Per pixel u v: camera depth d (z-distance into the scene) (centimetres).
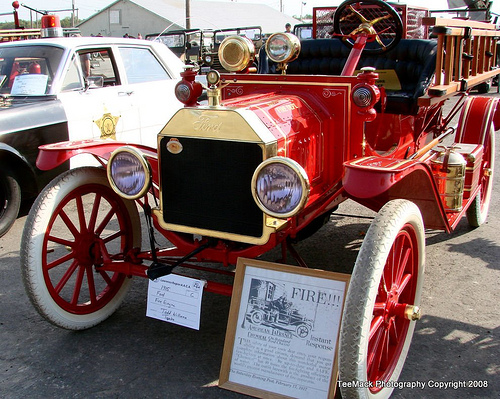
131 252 288
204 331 299
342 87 283
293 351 230
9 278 371
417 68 364
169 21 3822
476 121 421
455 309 316
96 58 546
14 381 256
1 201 455
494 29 445
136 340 291
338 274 226
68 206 541
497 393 243
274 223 242
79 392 248
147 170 253
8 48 536
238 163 240
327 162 289
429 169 246
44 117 470
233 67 316
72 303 290
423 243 252
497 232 437
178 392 246
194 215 258
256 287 240
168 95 599
